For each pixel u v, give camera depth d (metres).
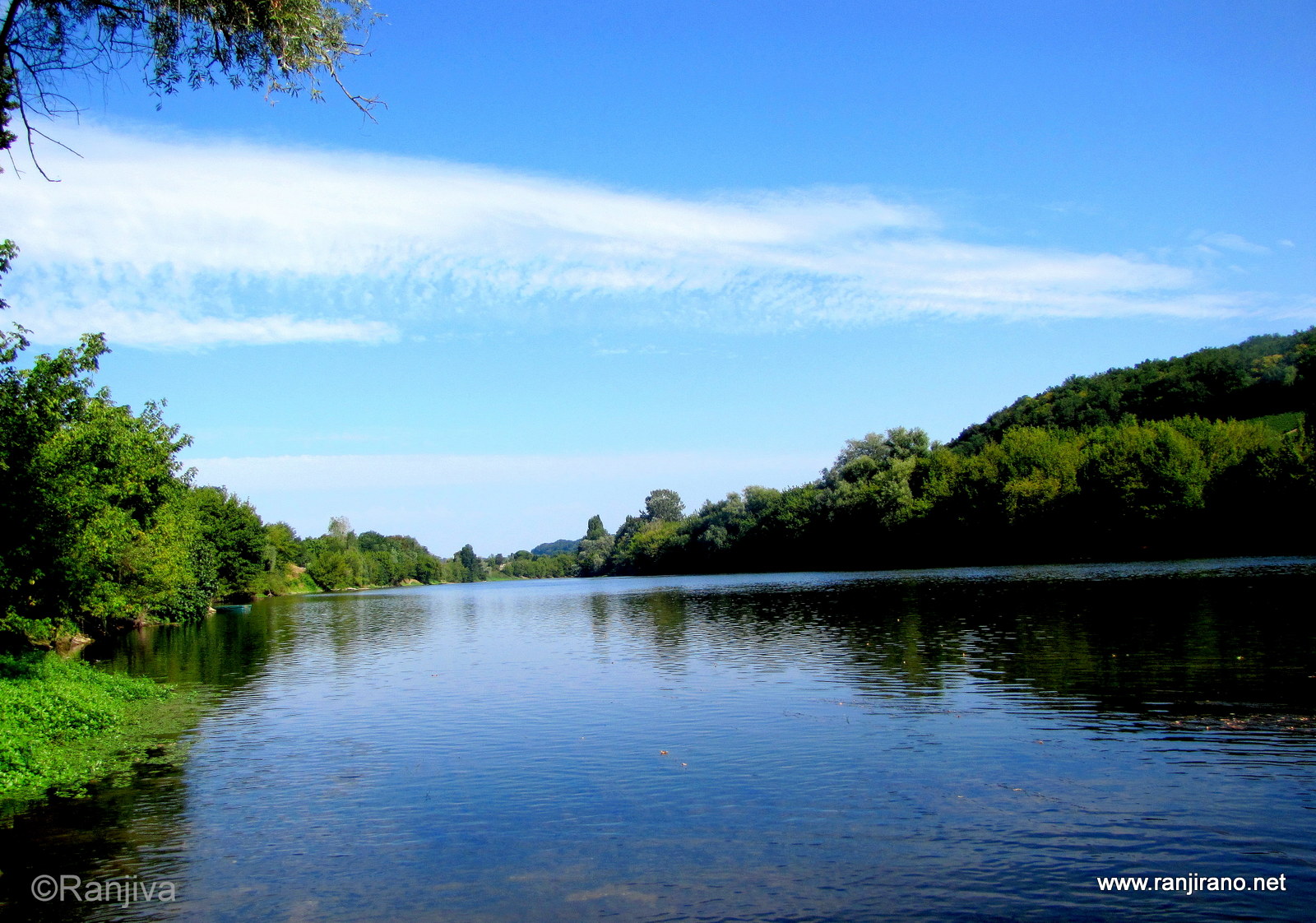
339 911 10.52
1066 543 96.44
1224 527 85.06
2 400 22.33
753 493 157.88
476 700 25.23
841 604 55.41
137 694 27.38
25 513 23.30
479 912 10.36
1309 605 35.75
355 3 13.91
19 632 30.83
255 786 16.28
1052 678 23.31
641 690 25.42
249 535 100.00
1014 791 13.98
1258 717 17.75
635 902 10.47
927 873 11.00
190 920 10.38
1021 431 109.44
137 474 35.72
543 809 14.20
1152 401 128.50
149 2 13.56
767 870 11.32
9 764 17.17
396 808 14.62
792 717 20.36
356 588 192.62
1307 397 105.12
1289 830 11.82
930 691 22.59
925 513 108.12
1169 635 29.61
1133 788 13.80
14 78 13.36
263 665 36.88
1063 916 9.73
